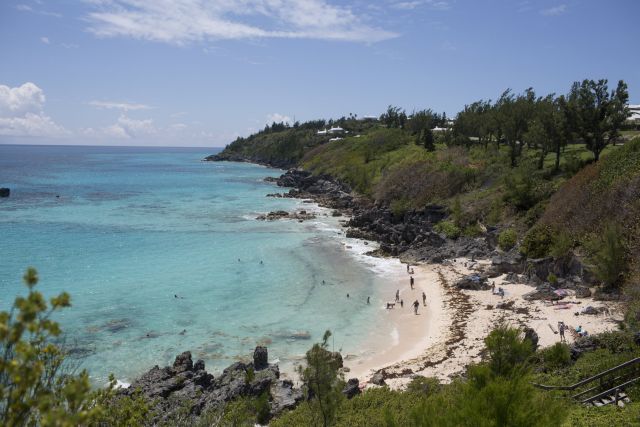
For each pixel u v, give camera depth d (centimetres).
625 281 4334
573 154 7706
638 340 2838
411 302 5075
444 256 6588
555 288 4888
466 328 4238
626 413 1883
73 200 11969
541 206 6462
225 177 19438
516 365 1631
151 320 4494
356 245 7694
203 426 2088
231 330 4322
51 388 899
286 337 4200
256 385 3070
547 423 1310
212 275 5925
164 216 10006
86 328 4256
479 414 1341
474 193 8250
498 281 5497
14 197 12194
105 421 1293
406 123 17412
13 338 630
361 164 14138
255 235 8294
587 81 6850
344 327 4431
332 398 1847
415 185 9700
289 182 16300
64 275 5756
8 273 5725
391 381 3325
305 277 5916
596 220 5162
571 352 2948
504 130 8900
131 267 6178
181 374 3262
